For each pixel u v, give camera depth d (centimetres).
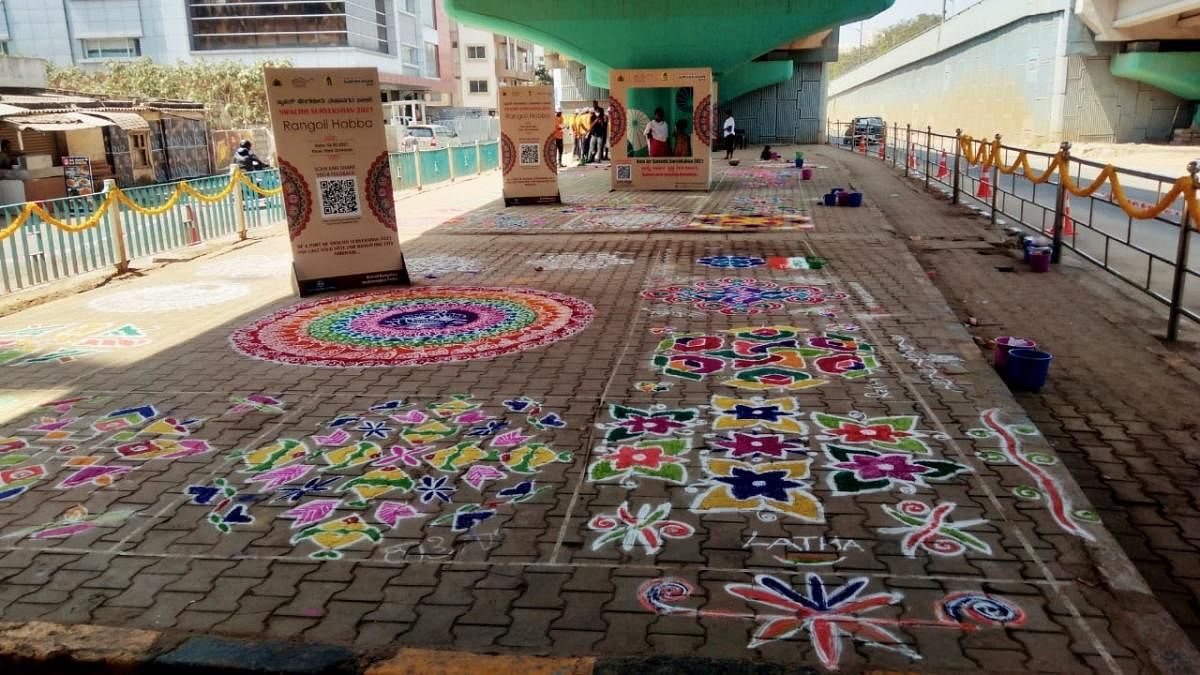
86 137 2325
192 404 517
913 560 326
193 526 367
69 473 422
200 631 292
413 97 5934
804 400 498
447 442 450
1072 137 3344
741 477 400
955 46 4412
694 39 1756
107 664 278
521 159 1508
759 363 570
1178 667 263
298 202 809
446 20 6525
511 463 422
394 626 292
